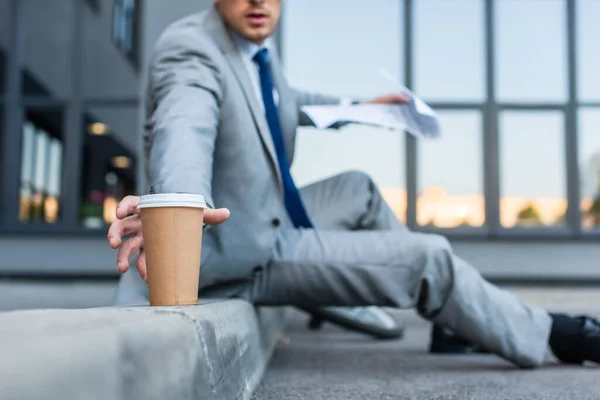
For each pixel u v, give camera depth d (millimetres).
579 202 6840
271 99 2018
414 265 1924
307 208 2182
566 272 6809
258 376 1729
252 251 1834
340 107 2098
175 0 5398
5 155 7691
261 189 1840
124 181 13383
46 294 5027
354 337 3195
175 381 748
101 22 11453
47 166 9930
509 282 6805
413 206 6707
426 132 2117
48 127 9867
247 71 1896
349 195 2213
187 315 951
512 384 1783
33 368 470
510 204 6887
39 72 11008
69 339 543
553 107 6863
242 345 1469
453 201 6785
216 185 1830
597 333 2049
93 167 12656
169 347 749
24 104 7766
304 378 1874
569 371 2031
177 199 1171
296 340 3047
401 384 1774
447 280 1931
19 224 7477
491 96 6824
